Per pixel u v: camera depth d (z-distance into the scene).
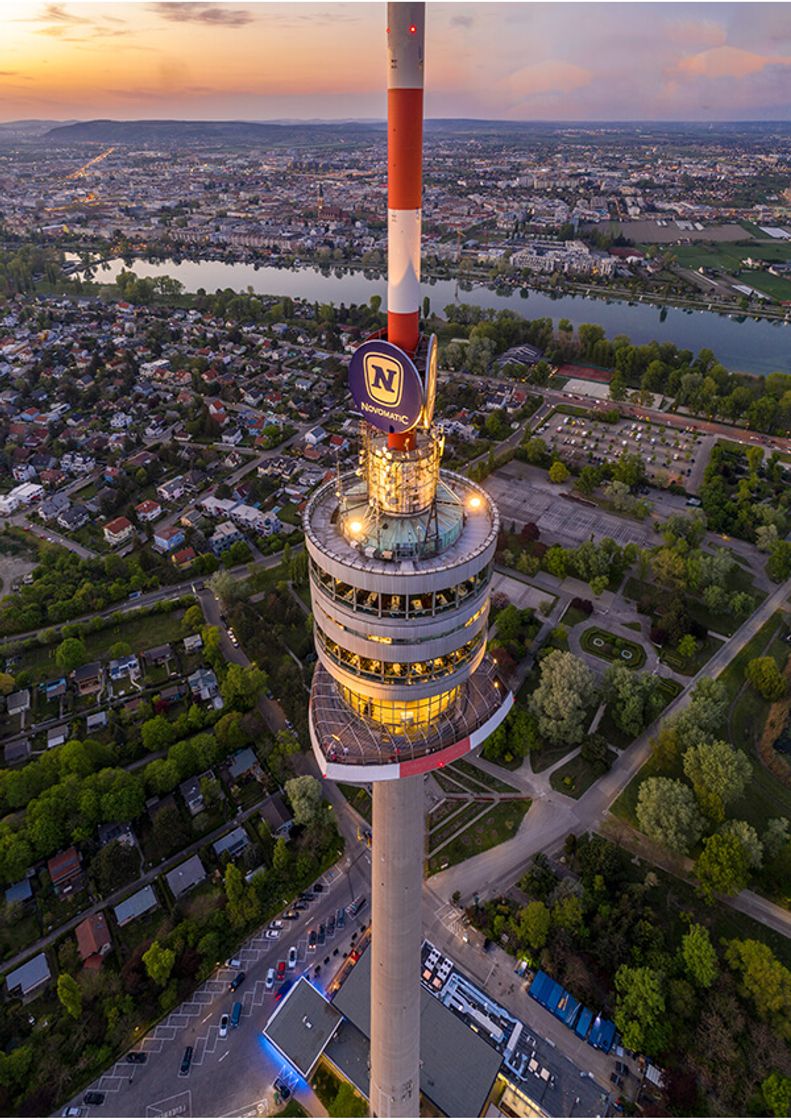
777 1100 94.25
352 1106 98.19
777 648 178.62
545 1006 110.06
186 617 183.38
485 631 71.31
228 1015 108.75
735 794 131.50
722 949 116.12
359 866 131.12
